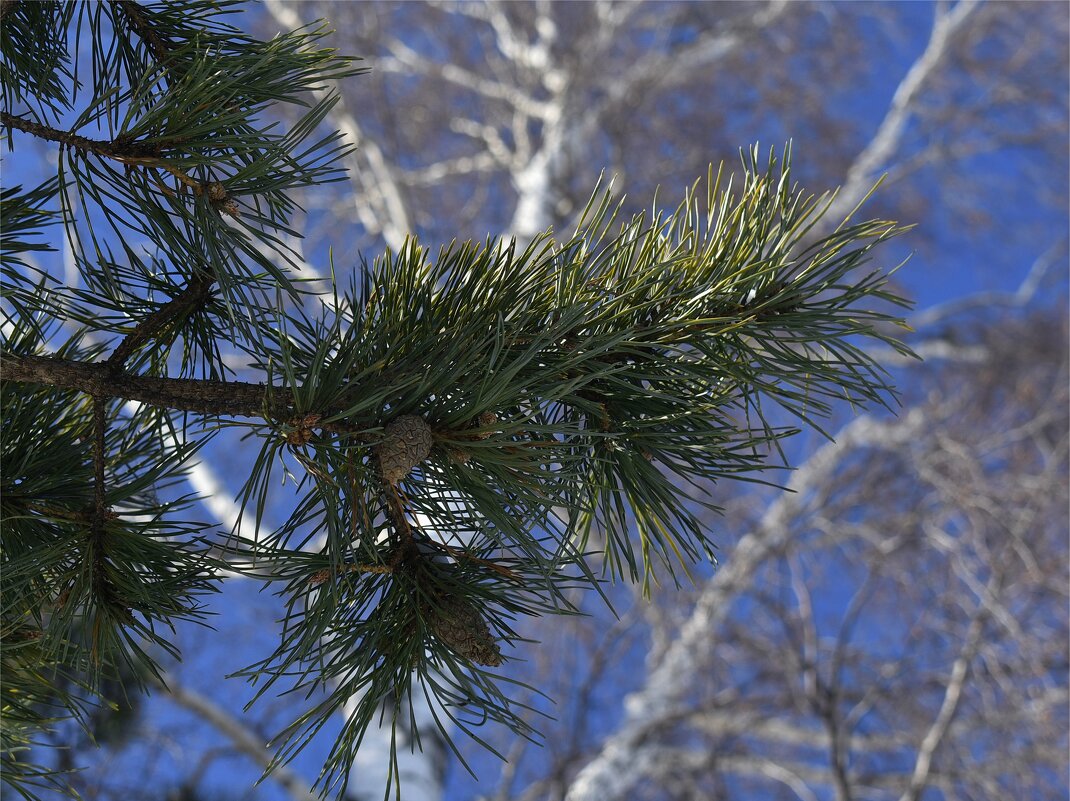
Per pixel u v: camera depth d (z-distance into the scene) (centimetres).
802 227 101
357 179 682
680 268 102
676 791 568
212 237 97
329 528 93
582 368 99
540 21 760
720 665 600
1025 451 700
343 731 97
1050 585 562
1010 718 548
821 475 680
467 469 96
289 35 104
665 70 738
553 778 527
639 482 103
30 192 110
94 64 117
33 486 110
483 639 99
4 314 111
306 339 103
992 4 855
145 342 110
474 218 785
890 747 598
